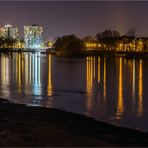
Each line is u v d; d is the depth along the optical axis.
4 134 21.73
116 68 136.50
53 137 21.05
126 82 87.31
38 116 34.00
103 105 48.78
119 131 28.97
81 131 26.12
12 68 130.75
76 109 44.59
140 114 41.78
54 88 70.75
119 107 47.28
